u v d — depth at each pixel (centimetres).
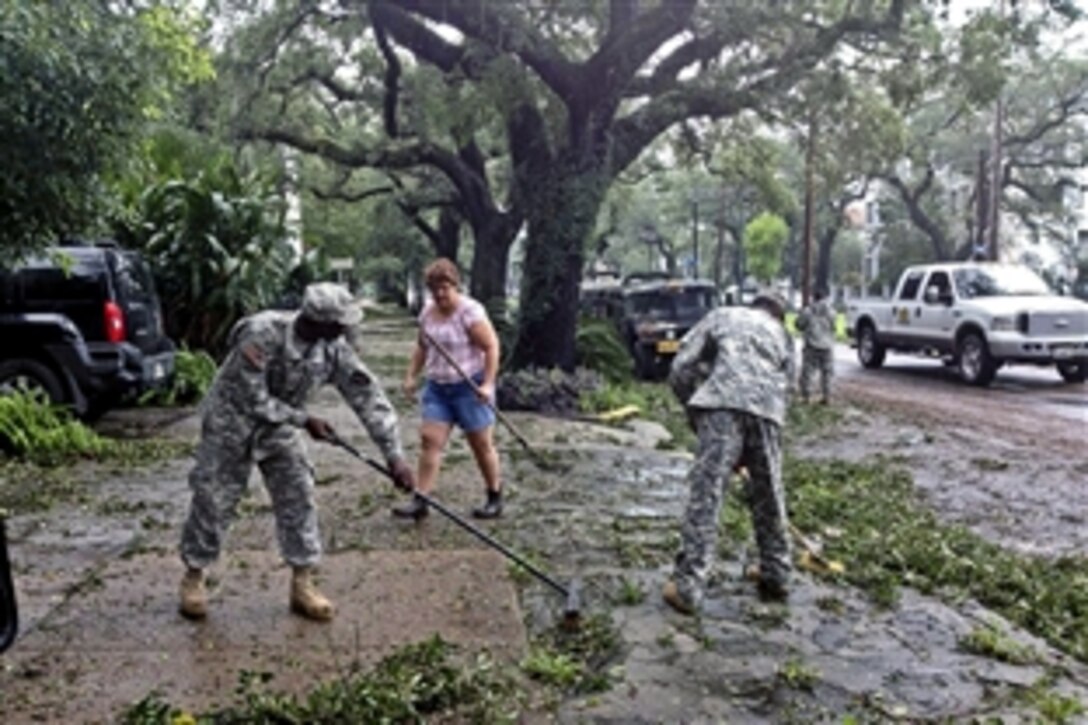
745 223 5141
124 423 1055
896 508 768
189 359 1232
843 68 1474
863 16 1372
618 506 690
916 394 1595
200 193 1305
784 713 374
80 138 667
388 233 3909
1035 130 3462
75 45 643
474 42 1420
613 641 437
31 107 627
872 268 5866
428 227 3497
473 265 2070
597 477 790
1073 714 380
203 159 1504
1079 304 1677
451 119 1426
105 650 416
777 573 495
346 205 3712
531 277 1488
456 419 642
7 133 636
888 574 548
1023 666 425
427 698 371
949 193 4419
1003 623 481
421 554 557
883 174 2733
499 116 1531
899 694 393
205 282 1332
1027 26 1341
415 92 1712
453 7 1355
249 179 1436
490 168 3150
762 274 4066
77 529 612
